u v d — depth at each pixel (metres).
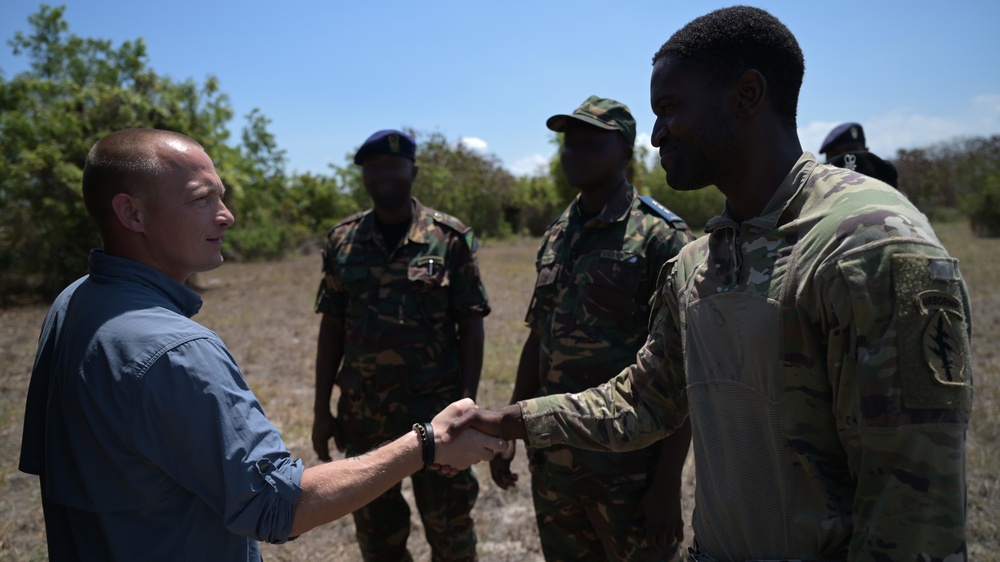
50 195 12.32
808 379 1.11
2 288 13.13
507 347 7.17
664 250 2.19
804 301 1.10
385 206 2.84
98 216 1.40
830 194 1.13
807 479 1.13
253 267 19.11
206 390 1.25
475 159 30.06
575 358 2.24
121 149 1.37
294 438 4.70
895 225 1.02
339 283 2.92
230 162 16.08
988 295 9.69
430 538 2.79
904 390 0.97
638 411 1.57
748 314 1.18
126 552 1.27
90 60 17.44
